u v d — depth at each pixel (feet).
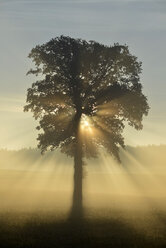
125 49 193.88
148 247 94.32
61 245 95.25
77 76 189.06
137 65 194.80
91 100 190.19
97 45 190.60
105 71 192.54
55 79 188.44
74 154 196.13
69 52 188.85
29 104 192.65
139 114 192.85
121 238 105.40
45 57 189.37
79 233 112.37
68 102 191.11
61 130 191.62
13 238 102.12
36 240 100.17
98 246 94.94
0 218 138.72
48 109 192.34
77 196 193.26
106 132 194.08
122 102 189.67
